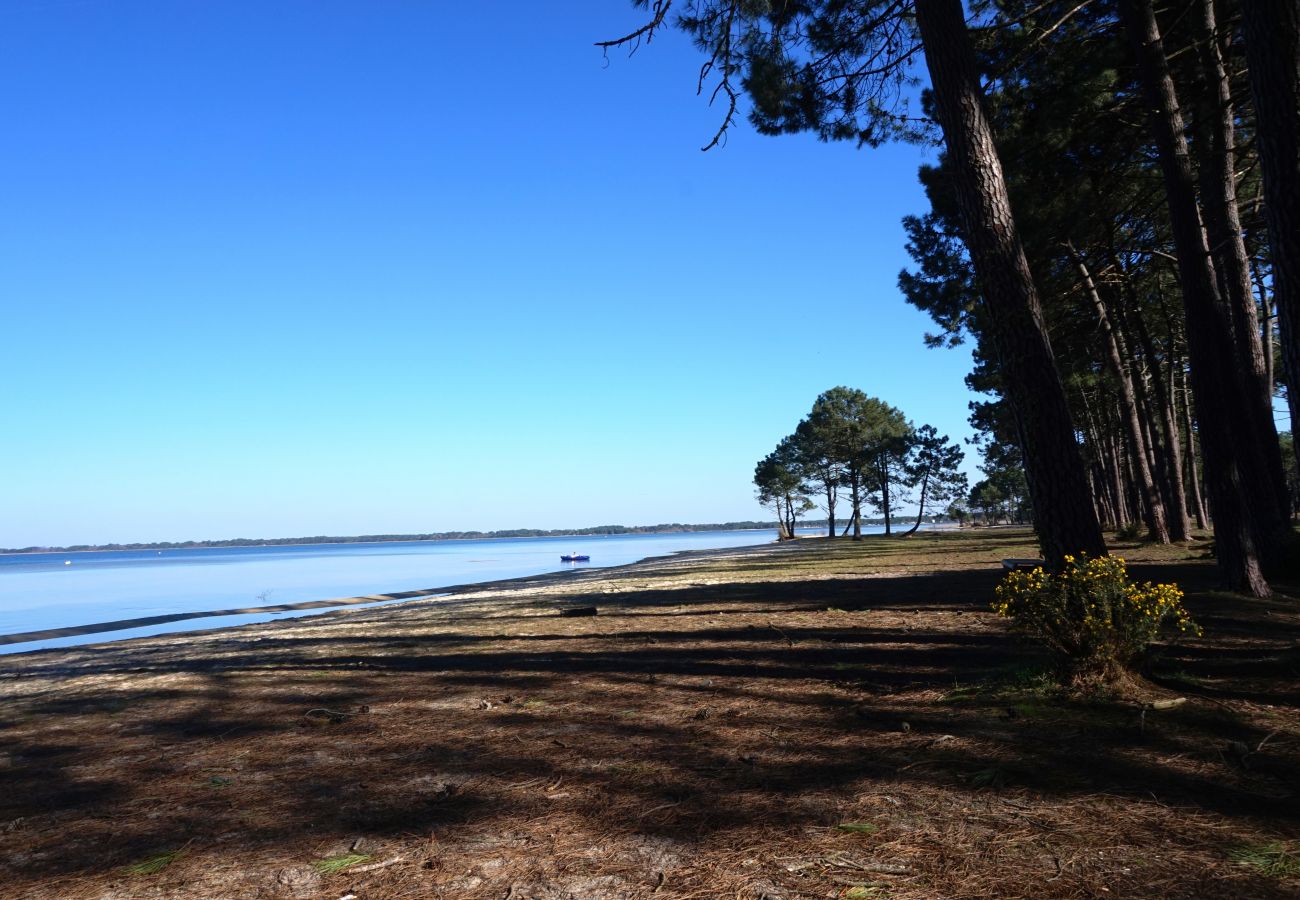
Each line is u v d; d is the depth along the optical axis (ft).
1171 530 79.05
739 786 13.19
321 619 59.36
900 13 30.22
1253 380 44.68
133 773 16.19
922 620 34.01
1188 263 36.83
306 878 10.25
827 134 33.45
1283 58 18.49
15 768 17.19
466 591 88.79
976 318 59.57
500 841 11.25
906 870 9.58
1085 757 13.65
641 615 44.29
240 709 22.98
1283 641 23.85
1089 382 89.40
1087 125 44.21
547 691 23.09
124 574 225.15
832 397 219.82
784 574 75.97
